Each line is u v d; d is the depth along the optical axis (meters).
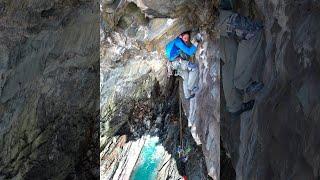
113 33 6.86
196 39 6.90
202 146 7.59
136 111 9.02
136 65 7.83
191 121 7.91
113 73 7.83
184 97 8.13
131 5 6.34
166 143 9.00
